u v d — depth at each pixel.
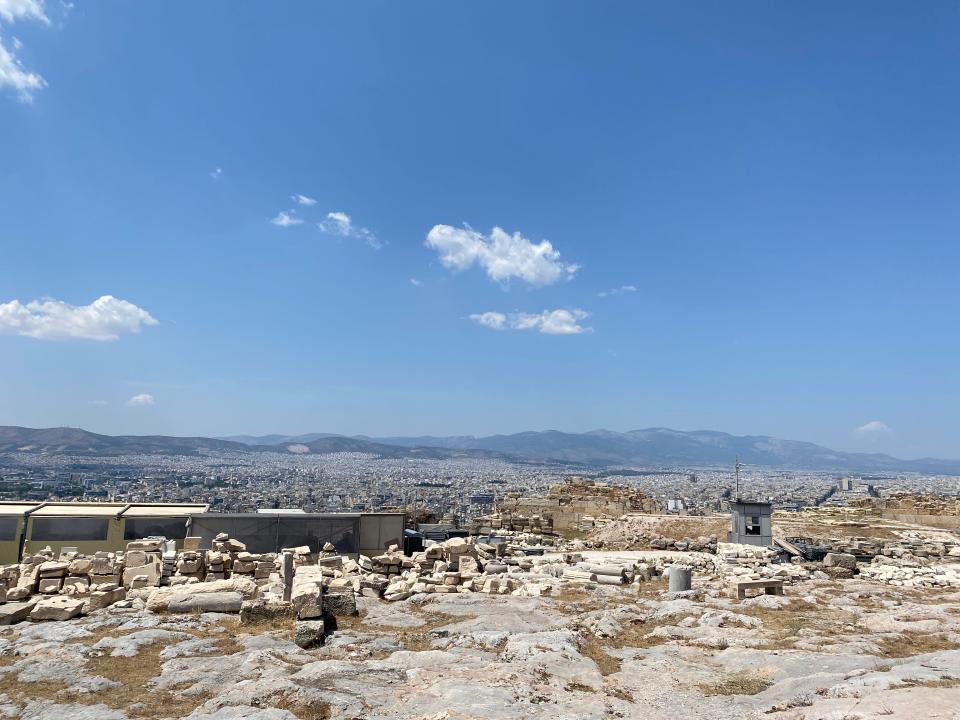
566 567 40.06
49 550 36.34
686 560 46.66
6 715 15.62
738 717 15.36
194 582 31.08
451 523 68.69
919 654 20.55
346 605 26.62
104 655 20.23
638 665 20.27
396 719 15.18
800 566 43.84
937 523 79.50
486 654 20.94
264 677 17.55
